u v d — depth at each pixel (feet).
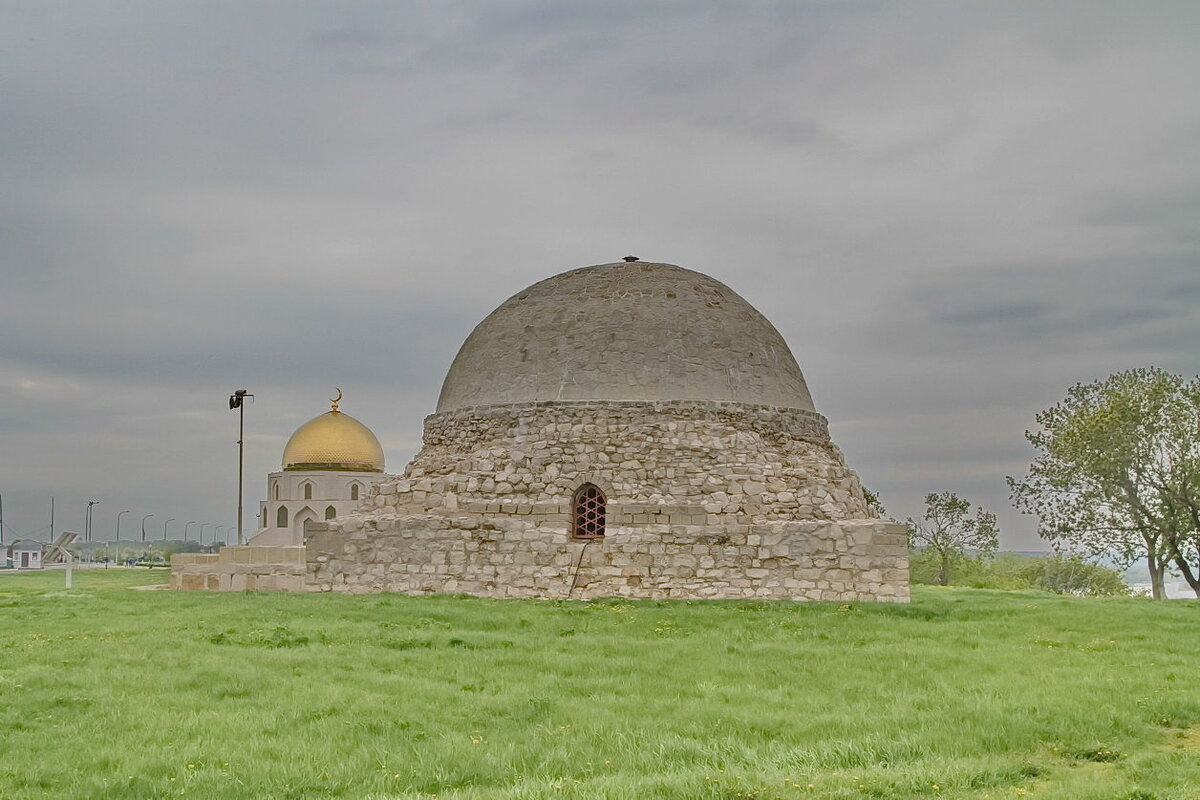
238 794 38.19
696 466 104.73
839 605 90.79
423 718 48.88
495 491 106.63
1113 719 48.14
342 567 106.42
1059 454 159.84
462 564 102.94
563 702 52.39
